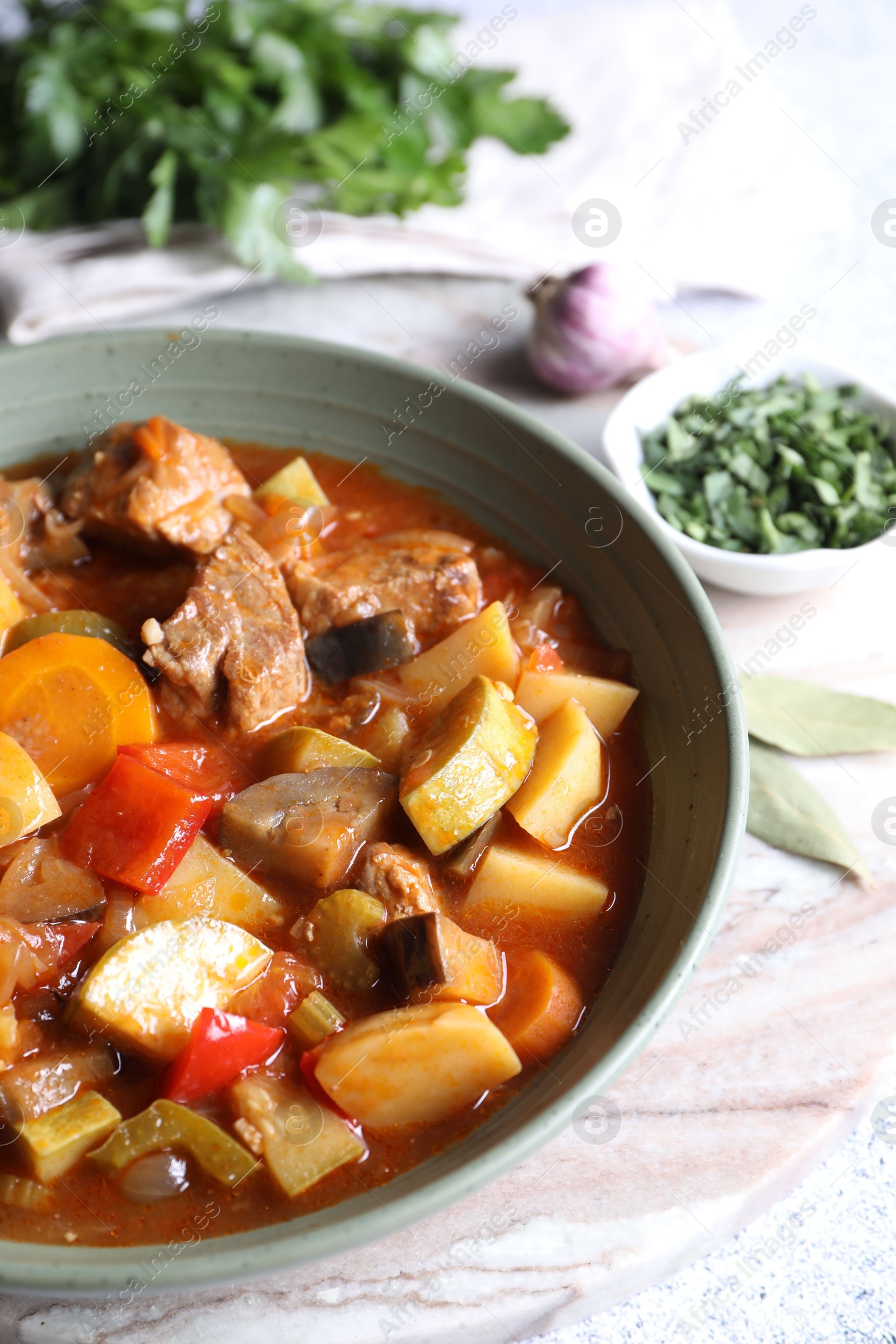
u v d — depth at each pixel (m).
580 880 0.49
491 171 0.69
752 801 0.53
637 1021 0.44
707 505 0.58
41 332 0.64
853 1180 0.50
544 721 0.51
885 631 0.57
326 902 0.48
